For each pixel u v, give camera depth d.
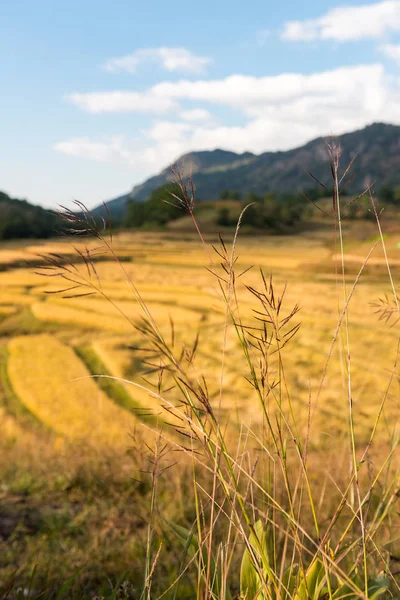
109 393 20.14
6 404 20.00
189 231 116.19
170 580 2.40
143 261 71.81
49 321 36.62
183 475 4.14
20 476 5.20
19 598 1.96
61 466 5.33
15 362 27.56
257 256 76.81
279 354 1.13
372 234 49.59
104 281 49.75
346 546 1.37
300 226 133.38
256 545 1.25
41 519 3.91
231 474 1.13
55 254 1.03
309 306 33.56
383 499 1.31
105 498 4.25
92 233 1.06
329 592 1.10
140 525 3.54
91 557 2.96
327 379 17.25
